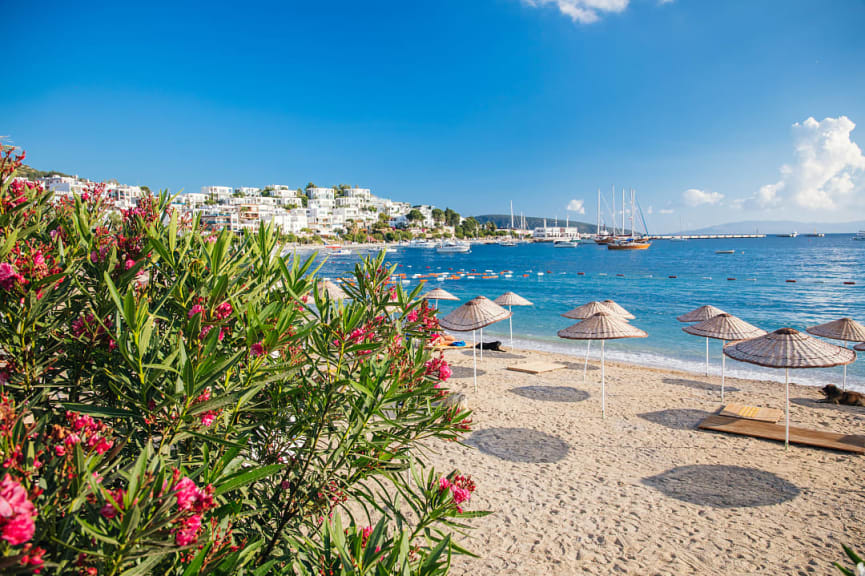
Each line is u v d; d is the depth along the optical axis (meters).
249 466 2.82
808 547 6.24
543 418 11.40
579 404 12.55
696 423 10.98
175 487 1.65
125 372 2.34
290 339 2.31
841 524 6.72
